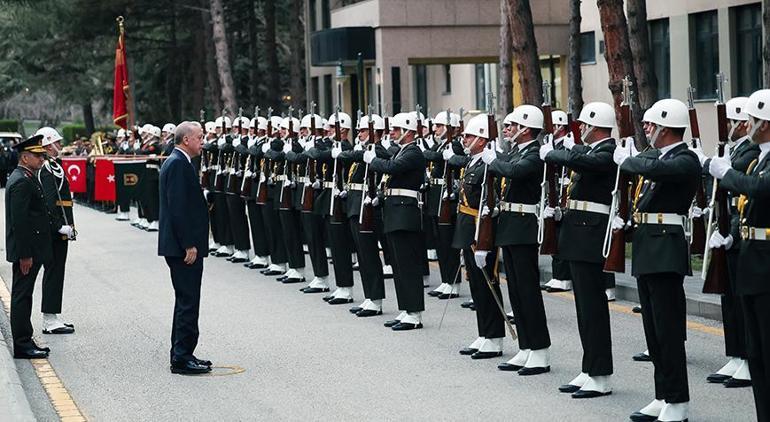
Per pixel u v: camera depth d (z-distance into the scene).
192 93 57.59
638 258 10.44
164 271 21.75
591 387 11.33
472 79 46.41
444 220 17.30
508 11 25.47
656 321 10.35
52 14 55.06
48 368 13.24
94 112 90.25
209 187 23.98
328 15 49.06
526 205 12.42
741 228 9.54
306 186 18.33
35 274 13.96
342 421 10.55
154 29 59.16
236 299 18.09
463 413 10.74
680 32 32.84
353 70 45.03
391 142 16.48
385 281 19.84
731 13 30.78
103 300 18.25
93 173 38.59
